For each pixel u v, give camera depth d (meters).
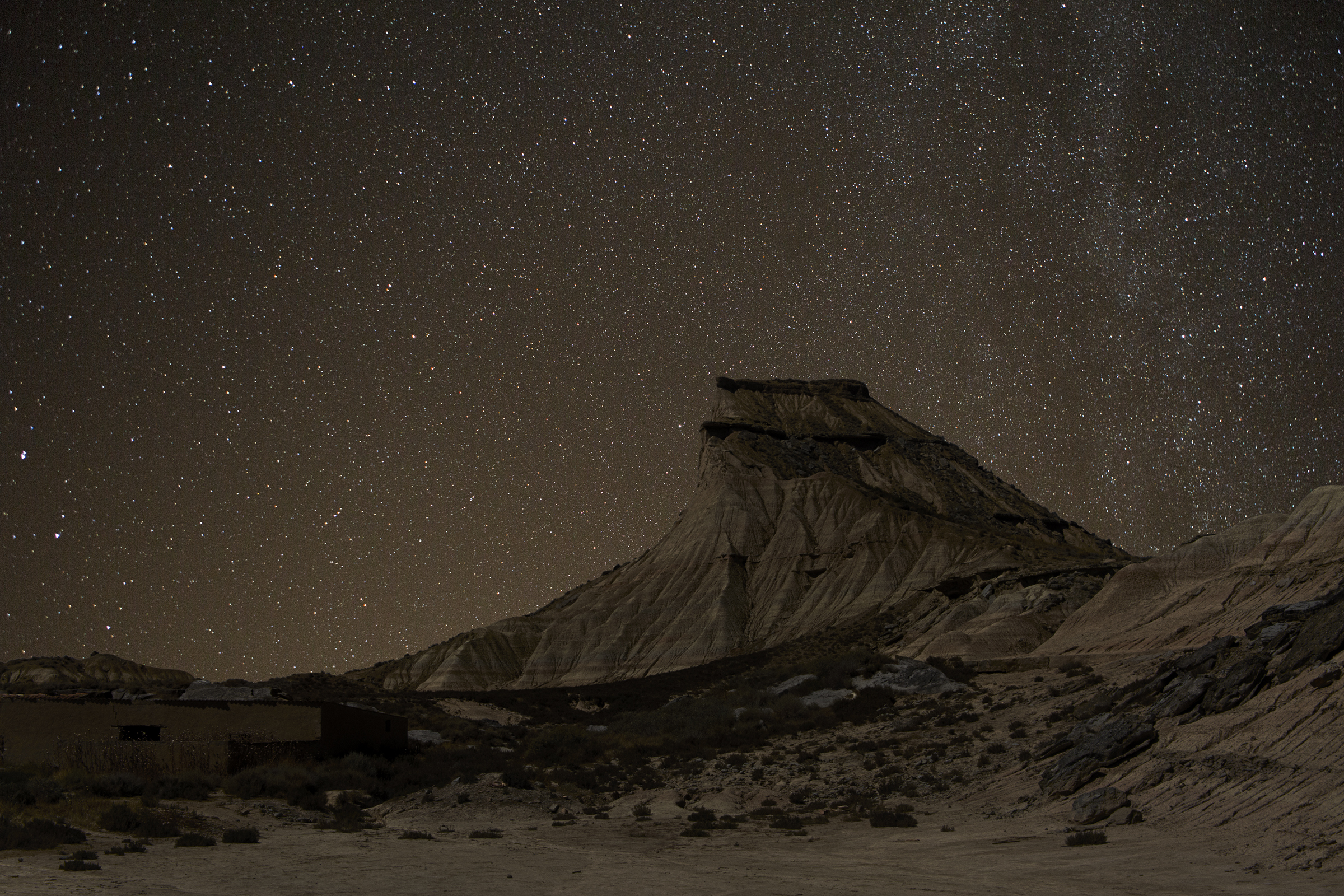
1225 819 20.62
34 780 30.08
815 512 127.44
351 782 35.44
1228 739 24.72
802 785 34.53
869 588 108.44
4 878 17.39
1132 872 17.77
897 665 52.94
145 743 36.59
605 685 81.69
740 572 119.38
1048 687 43.91
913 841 23.77
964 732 38.56
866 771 35.44
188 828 25.53
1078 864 18.92
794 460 147.00
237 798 32.12
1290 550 52.44
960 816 26.97
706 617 111.81
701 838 26.02
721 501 131.38
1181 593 56.09
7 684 71.19
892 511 121.25
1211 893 15.59
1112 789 24.16
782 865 20.50
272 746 37.94
